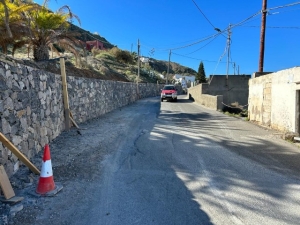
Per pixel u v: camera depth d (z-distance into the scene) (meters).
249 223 3.11
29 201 3.53
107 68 27.64
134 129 9.12
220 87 20.98
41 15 11.70
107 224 3.07
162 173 4.81
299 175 4.74
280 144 7.02
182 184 4.29
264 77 10.24
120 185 4.22
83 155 5.79
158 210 3.41
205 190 4.06
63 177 4.46
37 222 3.06
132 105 19.80
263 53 13.90
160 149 6.48
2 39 10.64
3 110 4.18
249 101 11.97
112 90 15.80
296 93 7.75
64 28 13.22
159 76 58.03
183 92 51.59
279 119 8.91
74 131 8.34
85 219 3.16
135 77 36.72
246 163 5.41
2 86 4.18
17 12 10.02
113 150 6.32
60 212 3.31
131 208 3.46
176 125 10.06
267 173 4.84
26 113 5.19
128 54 48.78
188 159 5.68
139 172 4.84
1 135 3.83
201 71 57.97
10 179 4.16
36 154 5.64
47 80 6.76
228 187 4.18
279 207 3.52
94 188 4.07
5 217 3.08
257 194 3.93
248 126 9.95
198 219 3.19
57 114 7.60
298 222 3.15
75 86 9.46
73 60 20.86
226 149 6.52
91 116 11.46
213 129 9.25
